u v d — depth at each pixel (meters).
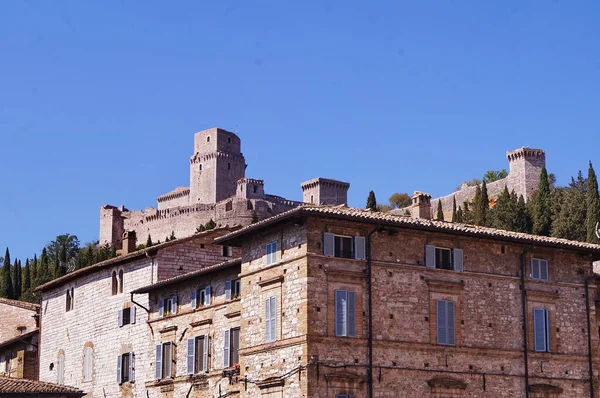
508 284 77.88
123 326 98.69
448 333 74.12
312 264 70.00
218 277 85.81
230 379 81.06
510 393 75.75
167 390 90.12
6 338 127.38
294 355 69.69
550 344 78.56
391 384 70.75
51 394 82.62
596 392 79.75
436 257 75.31
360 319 70.94
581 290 81.50
